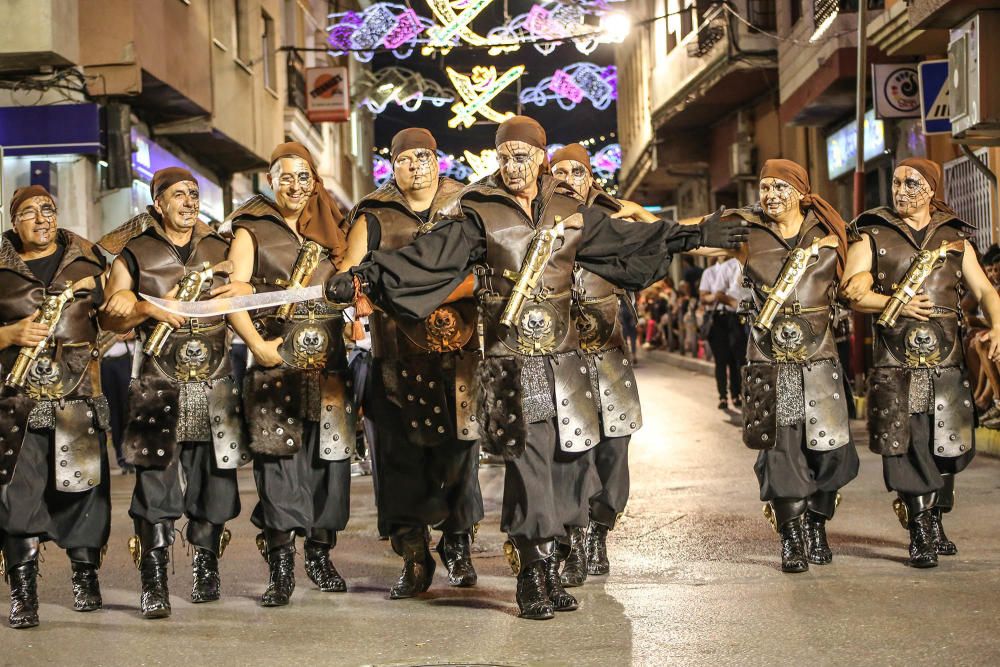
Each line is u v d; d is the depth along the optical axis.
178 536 9.48
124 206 18.33
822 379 7.39
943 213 7.61
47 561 8.57
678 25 30.50
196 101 20.30
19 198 6.85
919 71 15.48
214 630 6.38
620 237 6.33
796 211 7.46
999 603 6.37
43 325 6.69
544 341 6.29
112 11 17.52
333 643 6.03
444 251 6.18
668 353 32.16
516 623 6.27
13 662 5.89
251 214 7.09
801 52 22.55
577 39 23.22
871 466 11.58
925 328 7.43
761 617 6.21
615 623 6.19
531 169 6.31
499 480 11.90
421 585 7.02
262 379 7.00
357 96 31.00
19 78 17.36
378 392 7.02
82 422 6.85
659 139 33.94
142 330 7.00
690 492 10.60
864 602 6.46
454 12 23.59
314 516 7.21
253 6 25.00
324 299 6.25
